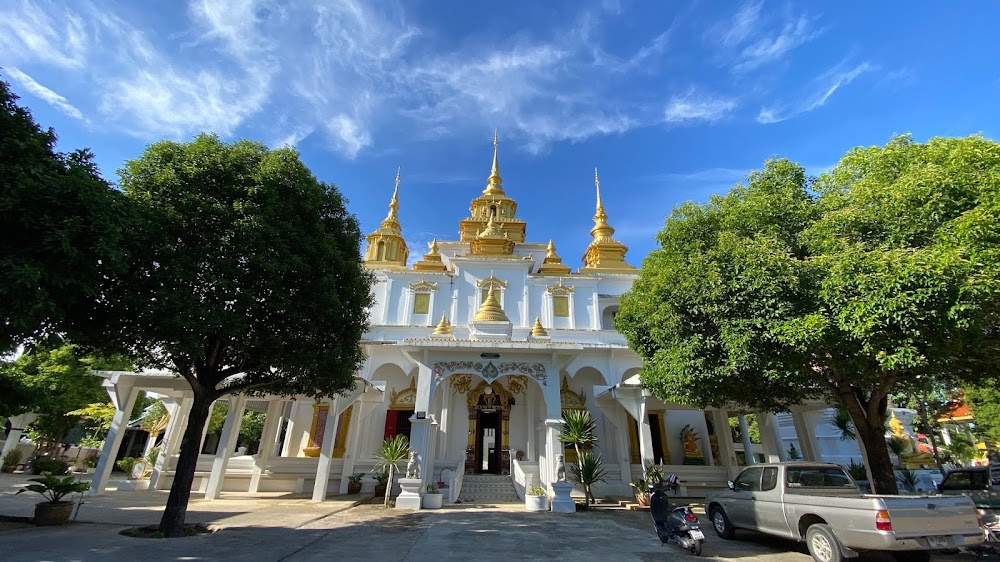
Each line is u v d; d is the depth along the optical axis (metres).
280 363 10.41
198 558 7.83
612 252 35.91
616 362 24.23
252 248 9.82
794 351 9.87
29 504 13.63
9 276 6.10
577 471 17.09
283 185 10.85
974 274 8.22
